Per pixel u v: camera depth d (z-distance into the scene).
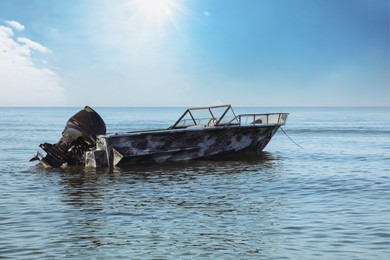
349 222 9.98
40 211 11.35
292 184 15.27
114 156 18.59
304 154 25.56
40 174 17.75
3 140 37.94
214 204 12.09
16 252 8.02
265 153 24.08
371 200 12.52
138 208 11.66
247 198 12.91
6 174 17.83
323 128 58.19
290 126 64.69
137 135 18.61
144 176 17.06
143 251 8.08
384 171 18.45
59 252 8.02
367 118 109.88
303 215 10.70
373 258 7.61
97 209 11.56
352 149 29.09
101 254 7.91
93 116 19.11
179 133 19.39
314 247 8.21
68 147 19.28
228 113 21.25
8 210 11.48
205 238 8.85
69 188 14.76
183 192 13.92
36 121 92.38
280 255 7.80
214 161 20.91
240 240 8.70
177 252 8.01
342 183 15.45
